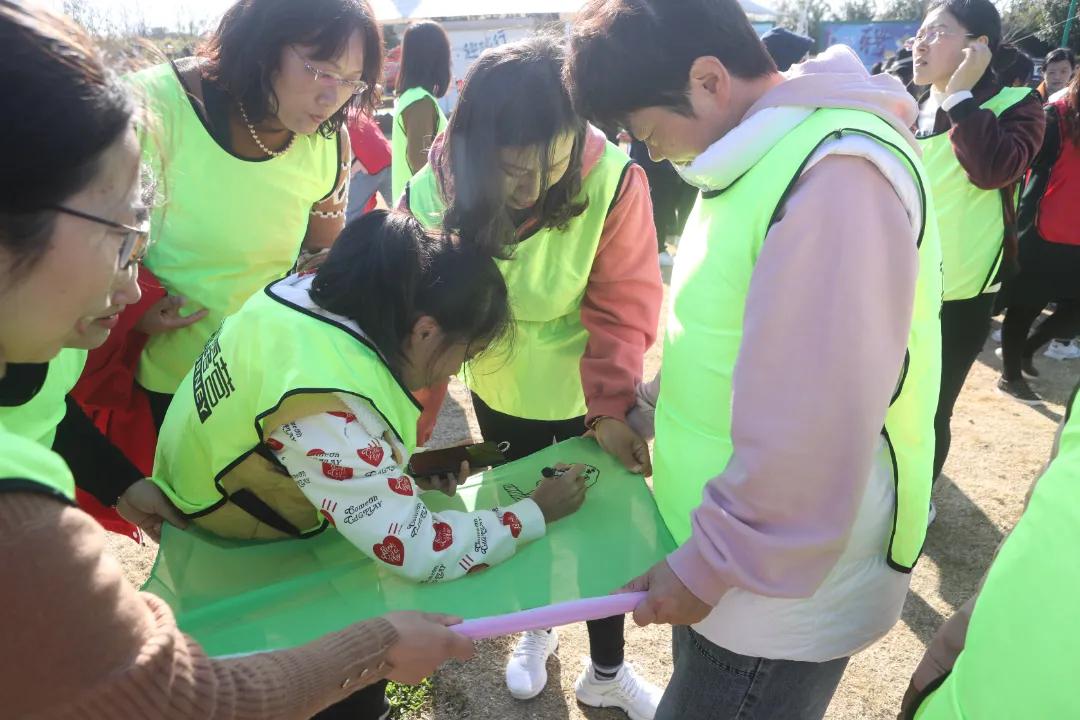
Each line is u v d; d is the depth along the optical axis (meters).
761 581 1.13
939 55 2.98
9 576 0.66
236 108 1.95
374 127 4.79
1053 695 0.78
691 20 1.17
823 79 1.14
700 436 1.31
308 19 1.78
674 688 1.47
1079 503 0.81
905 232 1.05
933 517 3.33
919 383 1.19
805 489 1.08
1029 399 4.42
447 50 4.56
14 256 0.73
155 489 1.59
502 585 1.38
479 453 1.86
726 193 1.22
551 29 1.71
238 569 1.48
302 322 1.37
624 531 1.52
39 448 0.74
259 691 0.86
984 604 0.90
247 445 1.38
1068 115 3.85
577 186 1.72
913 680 1.19
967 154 2.83
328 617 1.31
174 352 2.07
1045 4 10.75
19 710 0.69
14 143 0.68
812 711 1.39
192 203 1.95
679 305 1.33
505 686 2.44
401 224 1.42
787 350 1.06
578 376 2.06
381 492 1.30
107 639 0.71
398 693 2.39
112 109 0.75
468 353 1.47
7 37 0.69
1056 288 4.11
